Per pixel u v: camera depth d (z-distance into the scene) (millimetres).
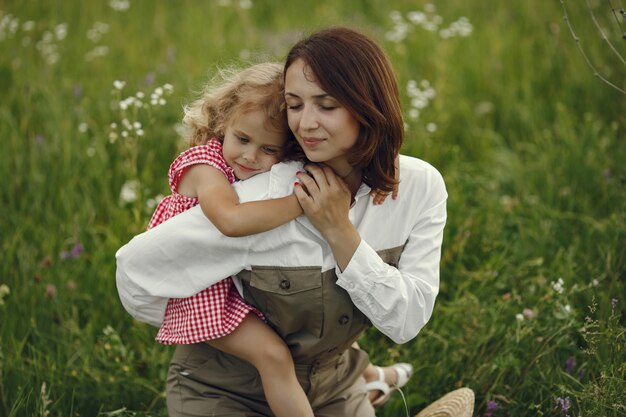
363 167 2098
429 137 4465
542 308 2877
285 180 2104
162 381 2861
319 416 2354
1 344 2854
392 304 2072
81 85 4875
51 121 4336
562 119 4633
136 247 2111
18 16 5867
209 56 5441
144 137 4238
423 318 2166
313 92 1927
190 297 2125
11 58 5156
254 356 2113
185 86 4883
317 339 2158
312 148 1981
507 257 3500
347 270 2043
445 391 2791
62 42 5578
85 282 3299
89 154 4066
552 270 3277
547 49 5488
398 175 2156
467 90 5184
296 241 2068
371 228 2168
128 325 3164
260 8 6566
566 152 4273
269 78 2129
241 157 2125
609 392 2332
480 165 4395
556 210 3830
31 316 3080
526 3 6180
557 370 2646
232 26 6156
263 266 2082
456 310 2986
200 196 2088
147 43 5742
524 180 4176
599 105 4934
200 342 2268
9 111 4520
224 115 2168
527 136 4793
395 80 2023
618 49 5133
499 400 2676
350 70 1915
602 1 5805
